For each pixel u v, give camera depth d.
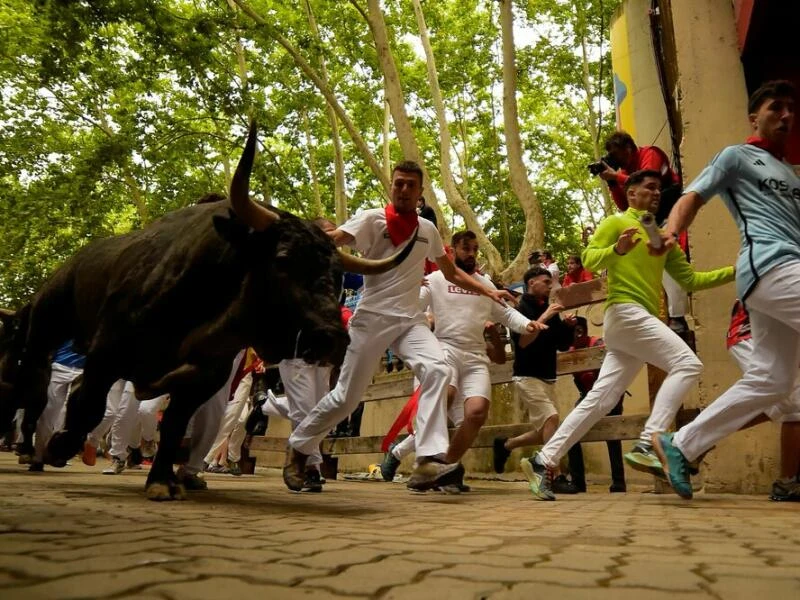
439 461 5.73
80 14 16.14
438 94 20.86
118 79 19.52
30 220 24.25
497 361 7.35
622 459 8.37
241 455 11.05
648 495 6.31
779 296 4.46
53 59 16.70
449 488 6.58
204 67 19.34
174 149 22.19
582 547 2.71
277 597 1.74
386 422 12.55
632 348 5.43
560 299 7.25
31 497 4.57
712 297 6.66
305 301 4.01
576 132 31.94
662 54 9.08
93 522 3.20
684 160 7.19
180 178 26.16
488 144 31.56
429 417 5.74
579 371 7.47
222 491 6.11
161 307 4.64
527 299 7.23
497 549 2.63
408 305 5.84
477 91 28.44
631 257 5.48
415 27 25.92
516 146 17.98
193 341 4.46
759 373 4.76
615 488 7.53
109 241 5.95
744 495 6.11
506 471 10.47
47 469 9.52
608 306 5.54
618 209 7.52
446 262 6.16
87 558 2.20
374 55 23.95
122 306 4.85
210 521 3.41
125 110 20.98
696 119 7.20
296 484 6.32
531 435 7.21
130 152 20.53
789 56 7.79
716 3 7.32
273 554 2.39
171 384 4.42
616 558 2.44
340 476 10.91
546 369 7.13
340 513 4.15
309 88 22.52
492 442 7.92
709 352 6.61
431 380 5.75
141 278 4.84
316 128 26.47
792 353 4.70
